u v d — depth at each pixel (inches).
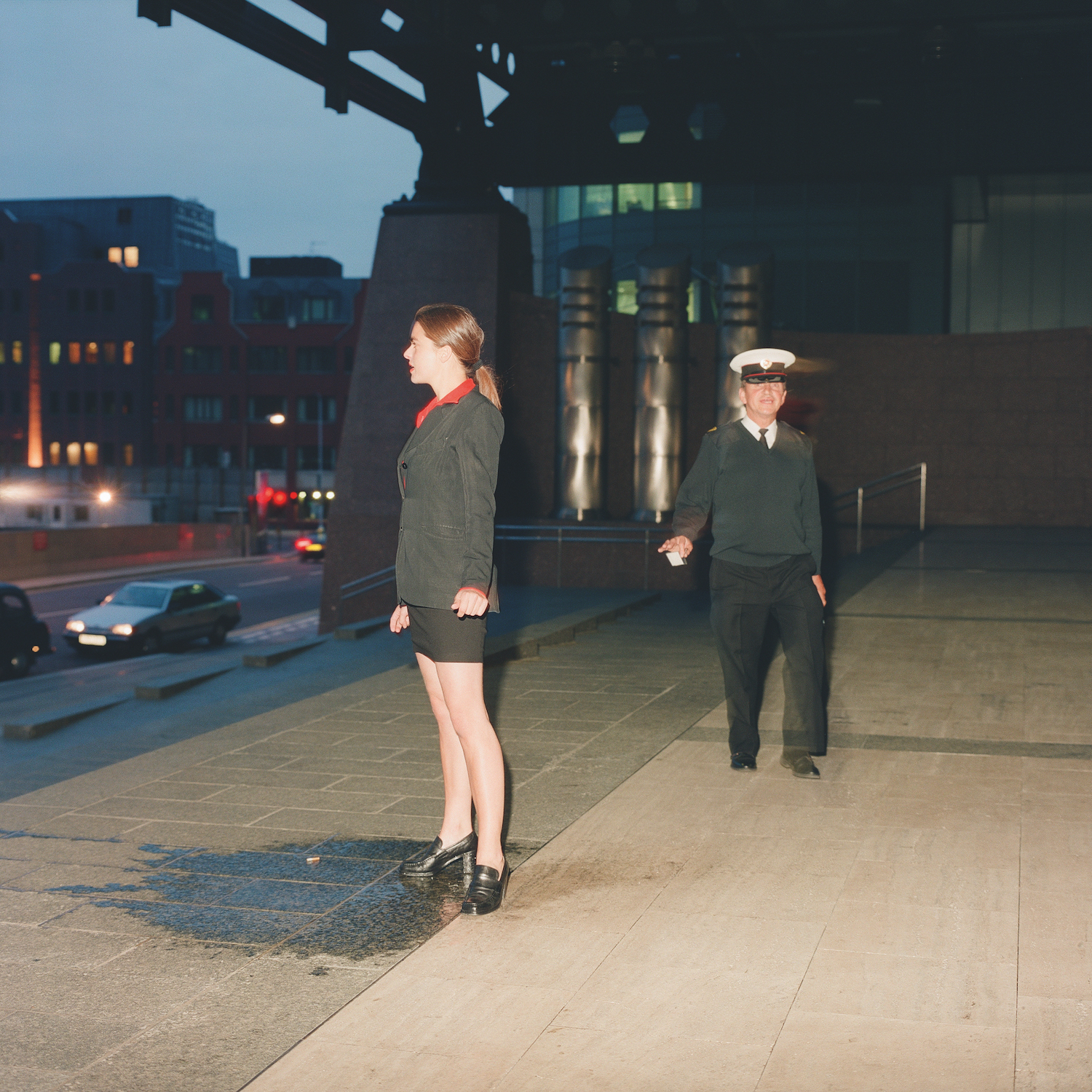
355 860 174.9
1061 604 444.8
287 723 280.1
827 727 248.8
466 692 153.4
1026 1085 104.2
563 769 227.1
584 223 1765.5
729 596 218.1
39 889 162.6
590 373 771.4
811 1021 117.8
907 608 437.7
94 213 4212.6
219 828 191.8
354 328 3371.1
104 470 3425.2
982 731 251.6
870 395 876.0
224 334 3400.6
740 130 740.0
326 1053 113.6
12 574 1705.2
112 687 651.5
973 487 869.2
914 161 719.1
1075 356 848.9
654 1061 110.3
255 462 3412.9
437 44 619.5
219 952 139.3
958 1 553.0
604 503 783.1
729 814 191.5
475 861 153.4
